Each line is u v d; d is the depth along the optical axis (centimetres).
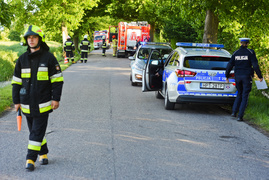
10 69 1659
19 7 2111
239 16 1423
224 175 417
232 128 672
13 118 731
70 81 1416
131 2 3400
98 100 969
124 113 793
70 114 772
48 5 2228
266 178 411
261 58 1381
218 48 930
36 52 414
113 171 422
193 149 524
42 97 416
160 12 1898
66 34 2778
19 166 435
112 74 1727
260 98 1041
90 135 593
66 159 465
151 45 1377
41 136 423
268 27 1460
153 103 946
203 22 1797
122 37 3098
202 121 730
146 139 573
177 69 805
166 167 440
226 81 771
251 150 527
